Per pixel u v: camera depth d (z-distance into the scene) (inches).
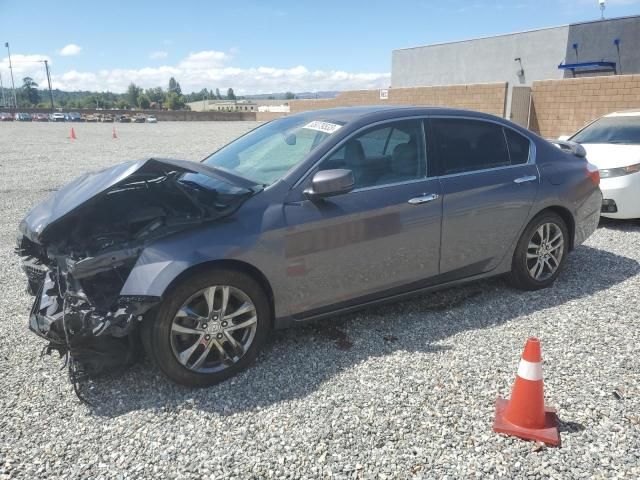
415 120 165.2
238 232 132.3
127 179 138.5
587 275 208.5
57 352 149.3
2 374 138.6
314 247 142.3
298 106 1443.2
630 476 100.5
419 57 1358.3
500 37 1166.3
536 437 110.3
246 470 103.9
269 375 137.3
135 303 119.1
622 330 159.8
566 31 1045.2
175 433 115.0
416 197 156.8
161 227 130.0
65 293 126.6
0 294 195.0
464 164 171.0
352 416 119.7
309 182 144.1
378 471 103.0
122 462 106.4
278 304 140.9
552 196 185.9
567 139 342.3
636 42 957.8
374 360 144.1
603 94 669.9
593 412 119.6
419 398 126.0
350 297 153.2
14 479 101.6
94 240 133.4
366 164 153.9
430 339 156.1
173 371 127.3
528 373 112.2
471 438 111.9
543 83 735.1
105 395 129.0
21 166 590.6
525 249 185.5
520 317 170.4
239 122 2657.5
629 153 287.6
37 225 136.6
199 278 127.2
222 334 133.1
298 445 110.7
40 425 118.0
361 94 1131.3
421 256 161.6
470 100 840.3
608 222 303.3
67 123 2375.7
